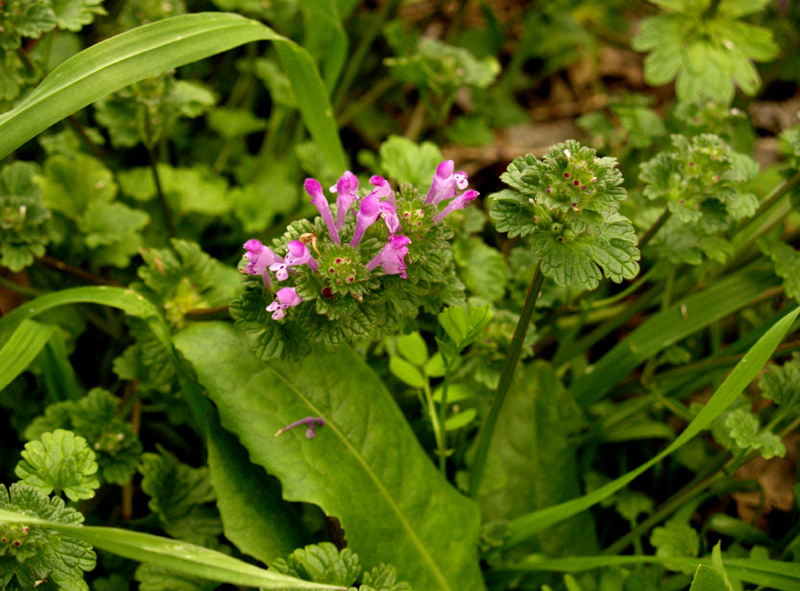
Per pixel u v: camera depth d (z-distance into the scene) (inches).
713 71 16.1
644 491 16.0
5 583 12.0
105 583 13.8
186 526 14.1
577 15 23.3
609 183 12.1
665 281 15.5
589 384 15.8
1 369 13.4
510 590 14.8
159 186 15.8
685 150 13.8
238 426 13.2
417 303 12.6
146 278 14.2
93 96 13.0
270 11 18.9
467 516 14.1
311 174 17.7
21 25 13.6
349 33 21.3
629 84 23.3
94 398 14.1
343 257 12.0
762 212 14.7
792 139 14.1
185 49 13.4
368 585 12.7
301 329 12.5
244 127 18.3
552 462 15.2
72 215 15.9
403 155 15.6
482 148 20.4
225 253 17.6
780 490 15.8
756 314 16.6
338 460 13.4
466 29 22.7
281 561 12.7
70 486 12.6
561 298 15.5
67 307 15.7
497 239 17.7
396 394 15.7
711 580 12.6
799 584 13.2
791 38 21.3
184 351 13.3
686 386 15.9
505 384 13.2
